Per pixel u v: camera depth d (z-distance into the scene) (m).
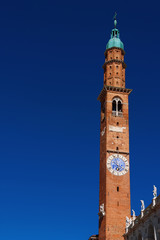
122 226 85.50
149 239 62.59
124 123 99.69
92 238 102.56
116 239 83.62
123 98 103.25
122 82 108.81
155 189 62.50
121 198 89.06
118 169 92.88
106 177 91.06
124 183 91.19
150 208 61.25
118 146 96.00
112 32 119.12
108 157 93.88
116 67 109.69
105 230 84.44
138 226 70.00
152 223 61.41
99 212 89.12
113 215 86.44
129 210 87.94
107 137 96.62
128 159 94.81
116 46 113.75
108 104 101.38
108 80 108.44
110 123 98.81
